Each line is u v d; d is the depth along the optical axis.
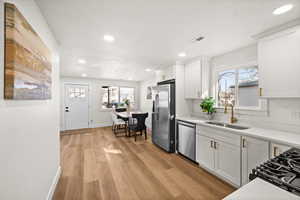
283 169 0.80
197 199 1.68
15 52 0.81
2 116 0.76
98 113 5.95
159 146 3.57
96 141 4.04
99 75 5.12
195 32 1.82
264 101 2.08
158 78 4.13
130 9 1.35
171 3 1.26
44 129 1.43
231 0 1.22
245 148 1.77
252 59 2.27
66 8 1.32
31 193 1.13
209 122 2.60
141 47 2.33
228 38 2.00
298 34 1.49
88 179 2.11
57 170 2.02
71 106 5.43
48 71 1.47
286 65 1.58
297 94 1.50
